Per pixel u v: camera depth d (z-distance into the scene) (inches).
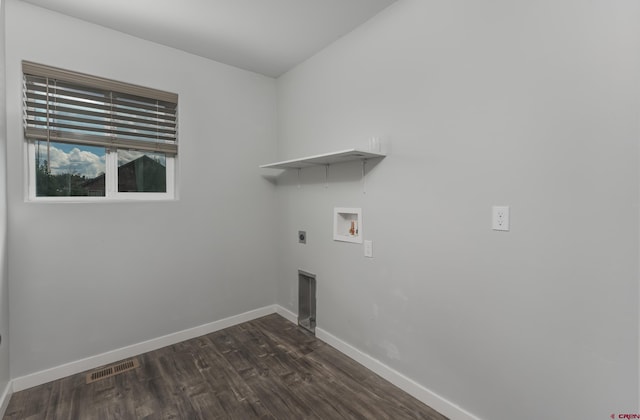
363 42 85.6
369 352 86.0
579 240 48.0
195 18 82.6
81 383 78.2
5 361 69.7
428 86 69.1
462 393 64.2
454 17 63.8
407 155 74.2
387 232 79.9
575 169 48.1
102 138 86.8
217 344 99.3
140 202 92.8
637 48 42.2
